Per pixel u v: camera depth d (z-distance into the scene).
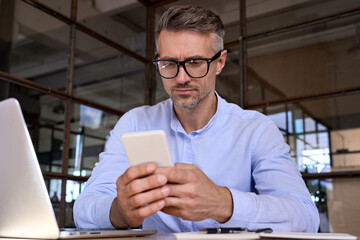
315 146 3.83
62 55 4.09
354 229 3.51
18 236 0.63
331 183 3.70
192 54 0.92
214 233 0.67
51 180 3.70
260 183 0.97
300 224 0.76
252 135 1.05
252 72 4.29
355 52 3.84
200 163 1.06
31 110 3.65
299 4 4.16
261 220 0.72
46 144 3.71
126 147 0.62
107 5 4.68
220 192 0.70
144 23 5.11
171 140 1.10
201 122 1.07
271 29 4.26
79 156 4.02
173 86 0.95
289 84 4.10
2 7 3.58
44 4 3.94
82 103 4.20
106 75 4.53
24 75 3.66
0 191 0.64
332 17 3.97
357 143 3.67
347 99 3.81
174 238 0.63
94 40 4.47
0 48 3.51
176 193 0.64
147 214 0.65
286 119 4.04
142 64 5.04
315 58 4.03
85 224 0.84
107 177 1.01
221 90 4.29
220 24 0.98
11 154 0.62
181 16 0.92
